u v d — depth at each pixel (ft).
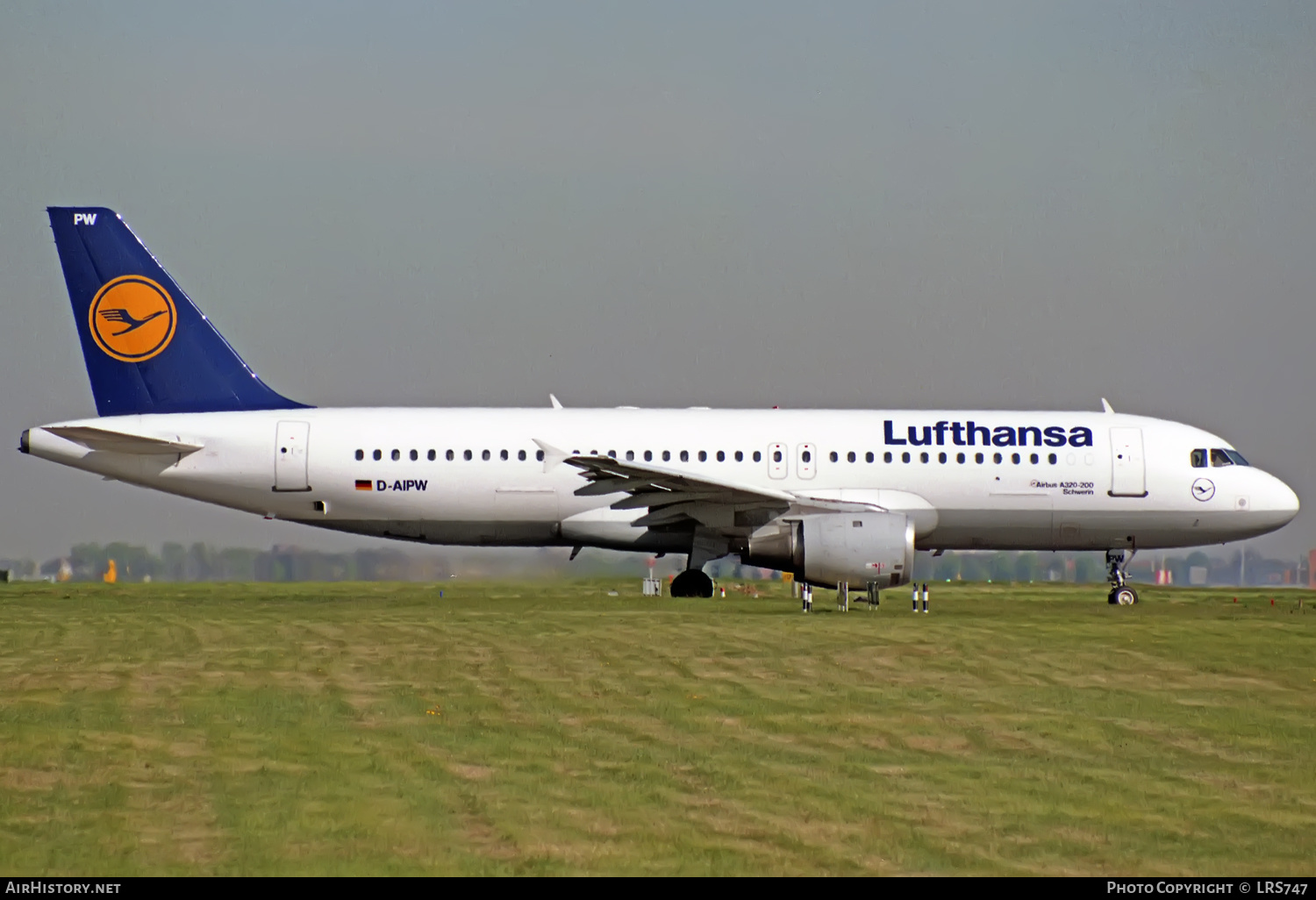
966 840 120.26
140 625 303.48
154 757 151.43
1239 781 143.95
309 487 426.10
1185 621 326.85
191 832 120.88
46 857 112.78
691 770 146.72
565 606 383.04
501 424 430.61
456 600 430.20
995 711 185.57
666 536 431.02
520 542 436.76
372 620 318.45
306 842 117.70
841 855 115.24
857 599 435.53
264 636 277.03
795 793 136.77
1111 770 148.56
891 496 428.15
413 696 195.21
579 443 426.92
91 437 418.31
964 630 294.05
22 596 474.08
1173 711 186.50
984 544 444.55
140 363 437.17
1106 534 439.22
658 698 194.08
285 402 440.45
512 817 126.52
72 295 437.17
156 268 438.81
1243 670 228.63
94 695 194.39
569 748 157.99
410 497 426.10
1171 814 130.00
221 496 428.56
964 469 431.02
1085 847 118.52
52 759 149.79
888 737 166.30
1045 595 539.70
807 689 204.23
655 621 315.78
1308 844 120.26
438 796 134.41
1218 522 436.76
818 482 428.15
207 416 429.38
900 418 437.58
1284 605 444.14
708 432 430.20
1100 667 231.91
